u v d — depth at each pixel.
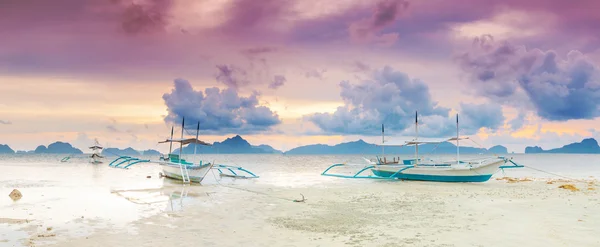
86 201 19.39
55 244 10.87
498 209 16.12
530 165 75.88
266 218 14.82
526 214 14.68
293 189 25.44
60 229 12.78
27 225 13.38
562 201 17.92
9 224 13.54
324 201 19.53
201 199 20.31
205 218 14.79
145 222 13.97
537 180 33.47
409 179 32.34
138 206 17.80
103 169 54.09
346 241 11.03
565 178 37.44
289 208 17.27
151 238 11.54
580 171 52.09
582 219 13.43
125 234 12.07
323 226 13.23
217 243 10.95
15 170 50.84
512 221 13.38
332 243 10.82
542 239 10.76
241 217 15.02
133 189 25.25
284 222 13.99
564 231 11.64
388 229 12.58
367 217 14.91
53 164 76.62
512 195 21.17
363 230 12.51
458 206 17.34
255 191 24.20
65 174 41.69
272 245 10.70
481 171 29.30
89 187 26.50
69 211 16.30
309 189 25.42
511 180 32.31
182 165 30.38
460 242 10.66
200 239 11.41
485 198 20.05
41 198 20.50
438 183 29.64
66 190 24.53
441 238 11.16
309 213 15.93
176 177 32.53
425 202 18.89
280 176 40.25
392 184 29.16
